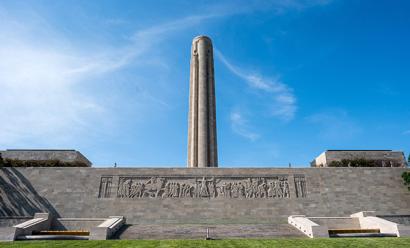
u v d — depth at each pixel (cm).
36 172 3997
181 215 3812
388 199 4047
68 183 3947
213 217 3819
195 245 2128
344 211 3944
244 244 2169
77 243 2233
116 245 2152
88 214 3791
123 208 3828
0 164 4025
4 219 3425
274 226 3256
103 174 4019
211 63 5853
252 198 3959
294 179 4106
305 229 2841
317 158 5228
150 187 3959
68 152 4844
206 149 5053
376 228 3047
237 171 4109
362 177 4159
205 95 5450
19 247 2094
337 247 2105
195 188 3981
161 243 2203
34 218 3353
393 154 4941
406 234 2717
